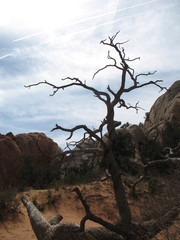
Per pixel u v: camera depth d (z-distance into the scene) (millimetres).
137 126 28656
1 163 24219
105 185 18172
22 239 12531
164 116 31438
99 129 9828
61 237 9734
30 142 27656
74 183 18875
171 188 9797
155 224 9031
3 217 13781
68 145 9922
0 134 26109
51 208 15938
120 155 21391
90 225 15148
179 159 11070
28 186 19969
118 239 9523
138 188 16719
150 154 22625
